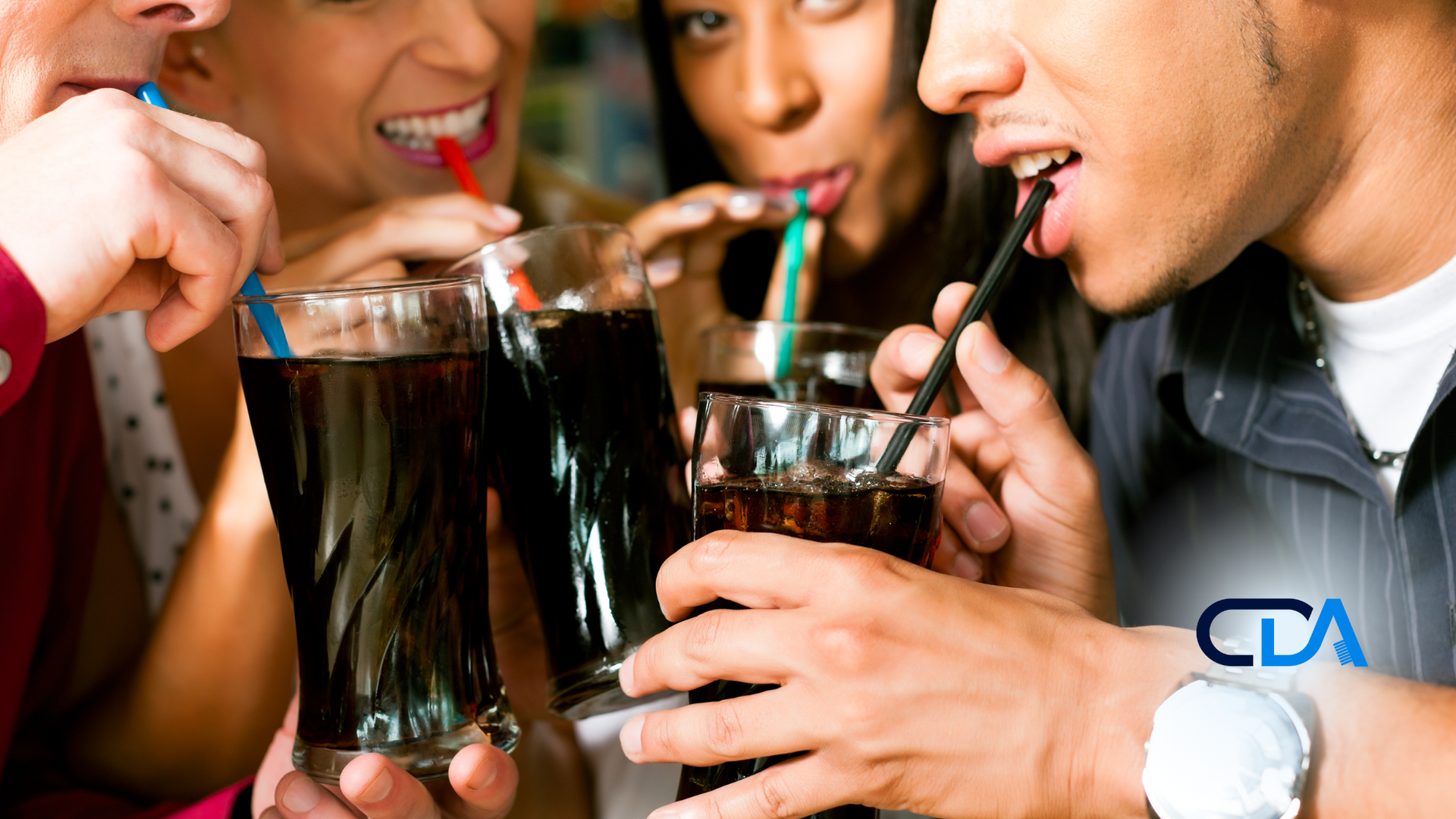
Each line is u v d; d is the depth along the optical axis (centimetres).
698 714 52
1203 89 60
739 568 52
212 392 86
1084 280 65
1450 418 62
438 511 54
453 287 54
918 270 102
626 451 58
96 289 52
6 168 52
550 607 59
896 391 67
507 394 58
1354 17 60
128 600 83
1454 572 63
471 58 83
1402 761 51
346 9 80
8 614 71
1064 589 65
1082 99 60
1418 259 64
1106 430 83
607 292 59
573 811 69
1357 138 62
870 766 52
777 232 102
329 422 52
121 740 74
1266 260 71
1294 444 69
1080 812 53
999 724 52
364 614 54
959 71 63
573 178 117
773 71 90
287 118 83
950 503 64
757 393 69
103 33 57
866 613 51
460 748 55
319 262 74
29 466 72
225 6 59
